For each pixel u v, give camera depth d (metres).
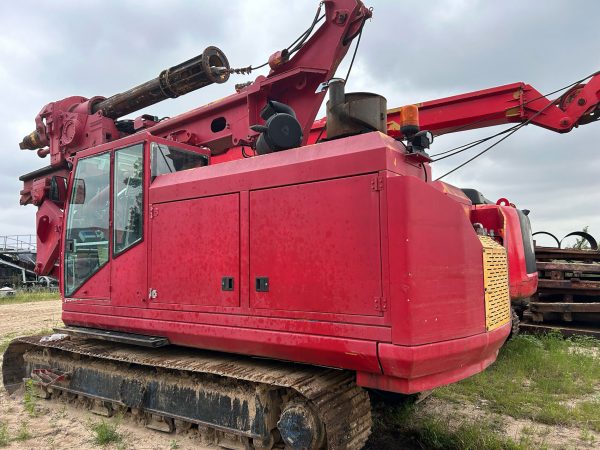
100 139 6.02
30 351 5.90
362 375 3.15
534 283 6.50
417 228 2.92
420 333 2.86
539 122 6.62
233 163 3.84
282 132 3.79
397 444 4.06
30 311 14.70
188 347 4.48
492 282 3.73
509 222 6.16
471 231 3.46
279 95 5.13
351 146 3.20
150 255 4.22
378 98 3.73
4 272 25.33
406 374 2.86
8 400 5.64
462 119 6.90
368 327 2.98
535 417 4.65
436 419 4.57
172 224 4.08
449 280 3.15
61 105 6.53
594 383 5.75
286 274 3.36
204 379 3.93
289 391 3.53
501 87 6.68
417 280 2.88
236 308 3.60
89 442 4.27
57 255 6.00
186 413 4.00
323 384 3.22
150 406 4.29
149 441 4.20
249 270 3.55
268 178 3.51
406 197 2.89
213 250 3.78
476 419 4.60
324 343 3.13
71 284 5.04
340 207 3.15
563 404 5.02
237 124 5.20
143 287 4.25
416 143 3.49
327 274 3.17
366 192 3.05
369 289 2.99
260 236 3.52
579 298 9.05
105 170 4.82
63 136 6.37
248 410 3.58
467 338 3.25
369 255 3.01
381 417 4.57
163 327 4.05
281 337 3.33
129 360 4.20
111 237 4.61
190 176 4.06
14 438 4.38
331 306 3.14
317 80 4.91
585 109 6.46
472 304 3.37
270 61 5.01
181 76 5.41
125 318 4.38
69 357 5.26
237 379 3.66
